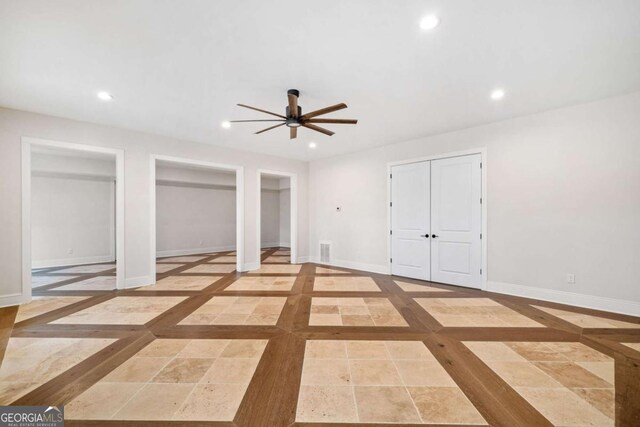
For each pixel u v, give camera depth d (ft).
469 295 13.02
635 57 7.93
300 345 8.07
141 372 6.64
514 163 12.86
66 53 7.73
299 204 22.16
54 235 20.63
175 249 26.07
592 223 11.03
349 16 6.30
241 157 18.88
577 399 5.68
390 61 8.17
